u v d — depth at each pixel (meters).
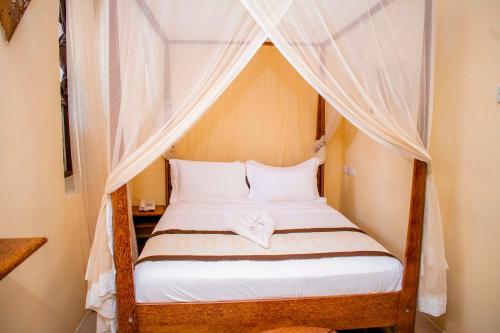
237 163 3.24
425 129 1.73
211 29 1.52
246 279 1.66
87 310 2.24
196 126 3.28
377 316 1.78
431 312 1.81
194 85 1.55
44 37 1.71
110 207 1.62
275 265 1.75
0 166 1.33
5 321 1.38
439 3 2.02
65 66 2.11
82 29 2.01
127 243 1.61
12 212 1.41
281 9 1.50
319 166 3.47
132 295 1.62
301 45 1.58
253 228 2.22
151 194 3.33
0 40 1.34
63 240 1.92
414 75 1.68
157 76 1.51
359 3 1.57
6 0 1.28
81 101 2.09
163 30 1.49
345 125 3.53
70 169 2.26
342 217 2.63
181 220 2.46
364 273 1.75
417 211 1.77
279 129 3.39
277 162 3.44
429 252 1.79
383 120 1.69
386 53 1.64
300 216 2.62
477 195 1.79
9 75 1.40
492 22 1.67
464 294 1.89
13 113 1.43
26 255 0.93
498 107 1.65
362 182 3.15
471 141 1.82
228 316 1.66
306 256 1.83
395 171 2.60
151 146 1.57
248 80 3.30
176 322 1.65
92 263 1.63
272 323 1.69
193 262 1.75
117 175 1.56
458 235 1.92
